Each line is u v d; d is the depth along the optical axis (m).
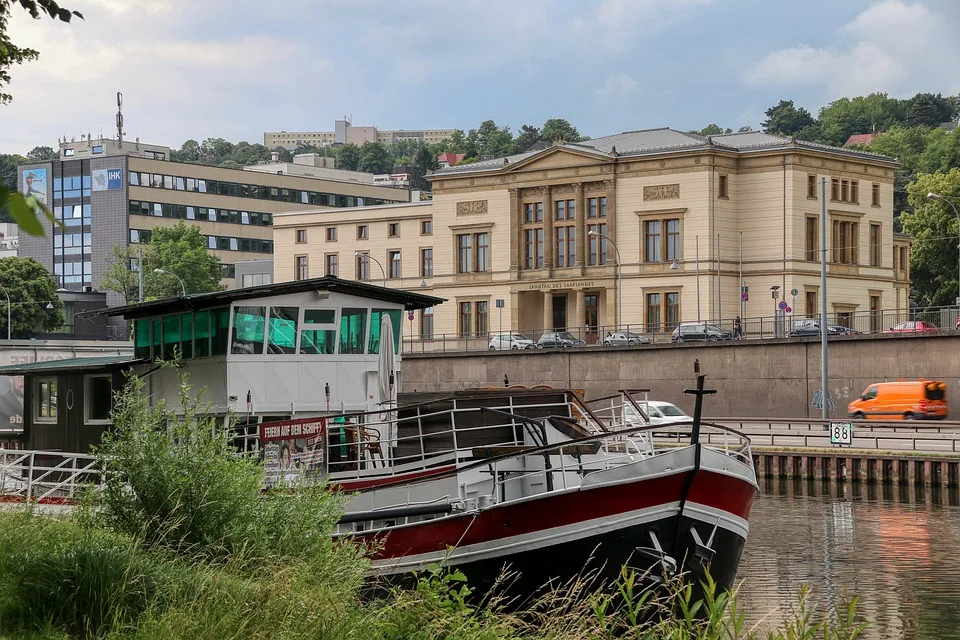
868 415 66.25
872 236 99.25
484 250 104.31
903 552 33.28
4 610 12.62
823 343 63.88
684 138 97.88
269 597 13.04
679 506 20.55
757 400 72.62
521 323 102.69
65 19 12.23
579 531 20.25
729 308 94.38
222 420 24.95
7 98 23.78
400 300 26.56
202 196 163.38
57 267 165.12
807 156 94.19
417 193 144.00
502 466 22.94
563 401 25.62
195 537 15.41
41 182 165.88
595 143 103.50
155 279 140.50
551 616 15.86
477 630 13.93
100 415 27.73
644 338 89.25
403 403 26.50
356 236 112.88
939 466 47.91
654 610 20.23
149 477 15.76
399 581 20.61
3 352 50.44
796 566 31.42
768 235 93.88
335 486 22.81
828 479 51.47
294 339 25.36
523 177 101.62
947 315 70.06
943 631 24.23
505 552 20.39
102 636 12.31
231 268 165.00
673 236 95.00
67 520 16.53
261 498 16.45
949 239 117.06
